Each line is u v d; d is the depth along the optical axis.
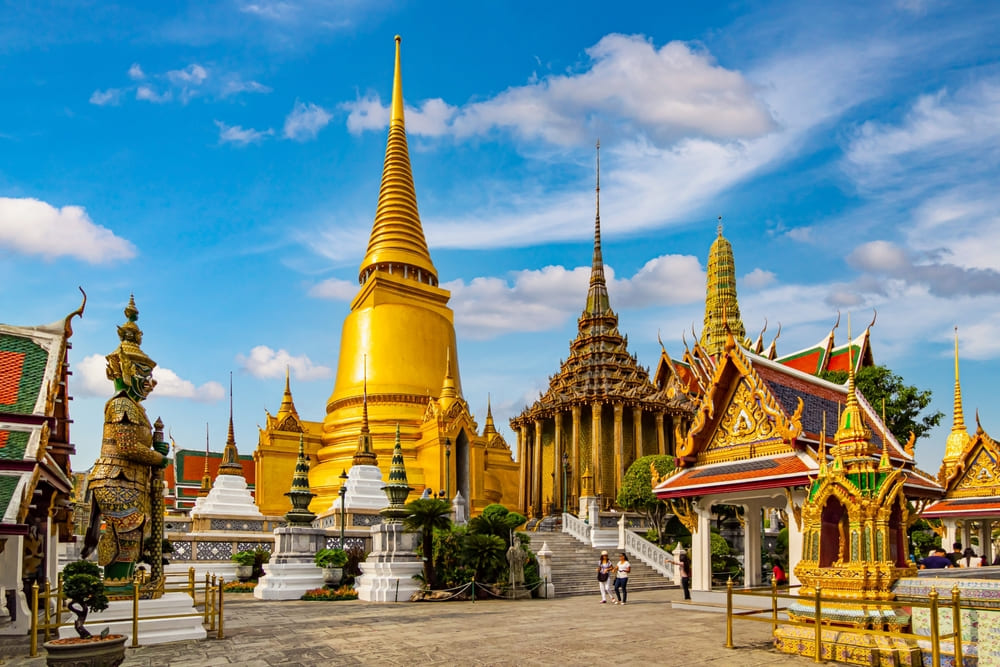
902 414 43.66
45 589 18.91
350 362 60.75
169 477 69.25
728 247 79.19
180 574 36.41
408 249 65.19
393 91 70.75
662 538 44.19
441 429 52.56
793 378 25.52
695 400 61.31
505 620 21.88
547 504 58.50
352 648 16.41
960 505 29.14
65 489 19.55
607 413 58.22
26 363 16.25
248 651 16.09
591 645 16.58
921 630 14.02
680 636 17.97
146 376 19.03
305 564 32.34
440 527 30.91
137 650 16.30
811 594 15.30
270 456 55.47
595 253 67.50
